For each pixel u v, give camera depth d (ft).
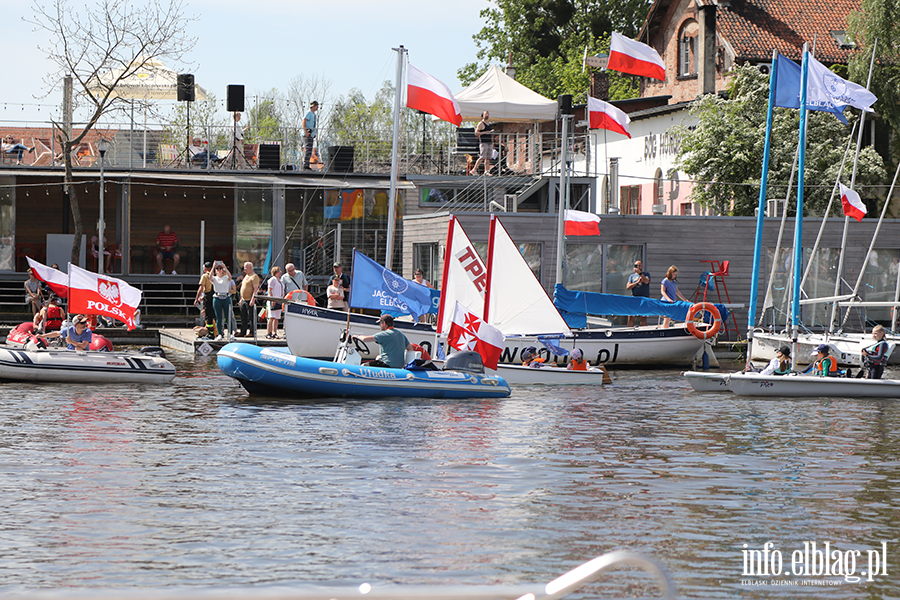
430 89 92.48
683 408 65.98
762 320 104.94
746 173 138.82
